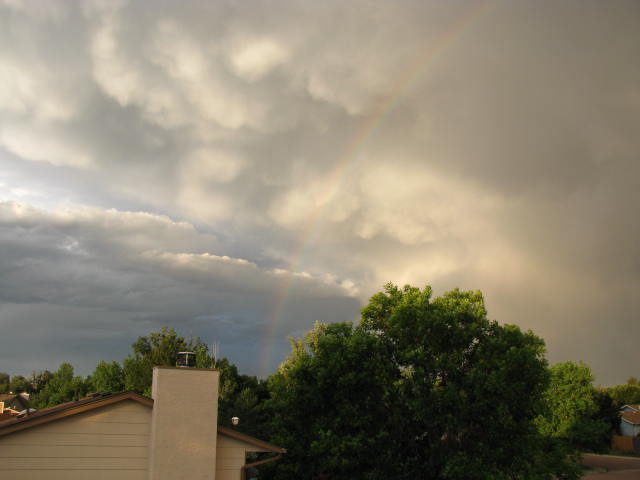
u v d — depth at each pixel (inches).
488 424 1135.0
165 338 2696.9
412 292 1311.5
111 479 839.1
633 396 4753.9
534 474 1171.9
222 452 938.1
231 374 2460.6
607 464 2500.0
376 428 1190.3
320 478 1209.4
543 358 1215.6
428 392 1152.8
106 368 3063.5
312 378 1247.5
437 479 1163.9
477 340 1259.8
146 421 876.0
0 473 793.6
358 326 1325.0
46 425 823.7
